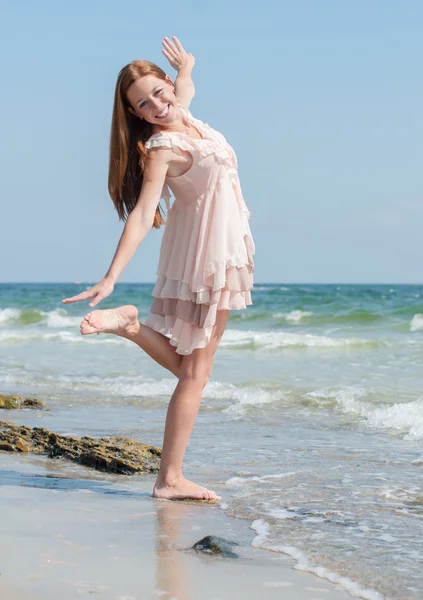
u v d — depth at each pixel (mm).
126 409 9352
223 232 4523
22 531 3902
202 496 4770
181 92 5035
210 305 4547
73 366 14852
